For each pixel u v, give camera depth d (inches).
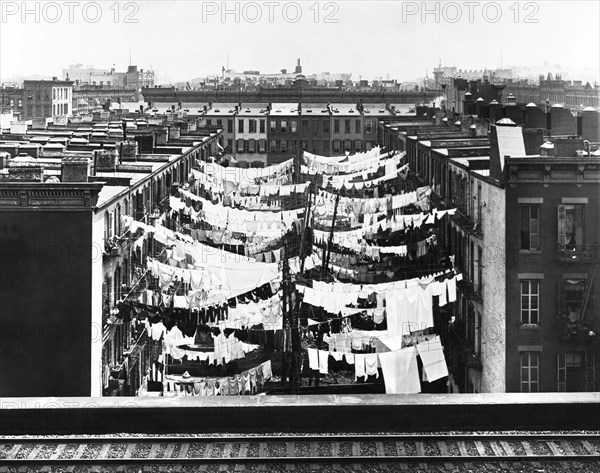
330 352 1615.4
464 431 1124.5
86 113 5177.2
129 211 1991.9
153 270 1828.2
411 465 1025.5
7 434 1113.4
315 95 5925.2
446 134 3280.0
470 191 2025.1
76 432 1116.5
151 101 5880.9
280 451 1062.4
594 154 1857.8
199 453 1056.2
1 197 1549.0
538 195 1673.2
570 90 3941.9
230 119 5639.8
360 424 1123.9
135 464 1026.1
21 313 1553.9
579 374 1678.2
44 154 2304.4
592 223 1675.7
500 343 1708.9
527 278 1676.9
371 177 3754.9
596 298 1670.8
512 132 1801.2
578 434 1101.1
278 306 1723.7
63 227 1555.1
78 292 1557.6
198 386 1747.0
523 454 1050.1
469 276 1991.9
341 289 1717.5
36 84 4525.1
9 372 1553.9
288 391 1776.6
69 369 1551.4
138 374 1961.1
